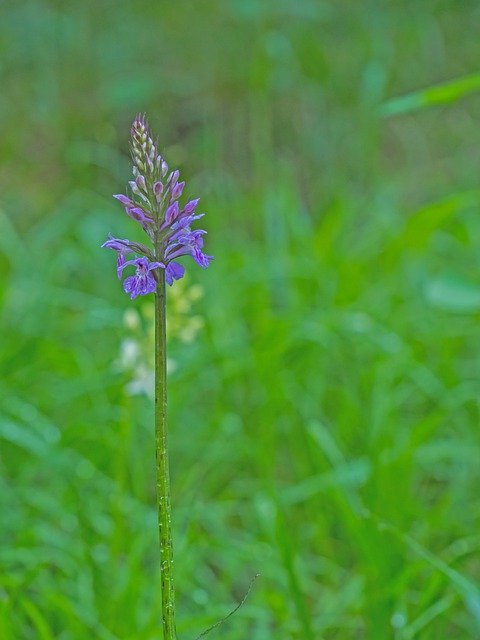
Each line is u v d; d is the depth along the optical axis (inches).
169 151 324.2
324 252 277.4
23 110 385.7
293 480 229.3
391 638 155.8
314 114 372.5
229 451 220.7
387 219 293.6
